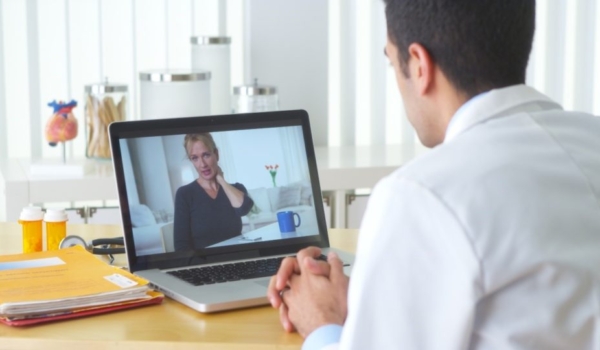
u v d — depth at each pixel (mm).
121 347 1208
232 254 1593
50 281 1386
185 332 1245
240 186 1620
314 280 1238
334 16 3383
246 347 1201
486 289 925
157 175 1567
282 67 3395
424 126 1100
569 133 1032
